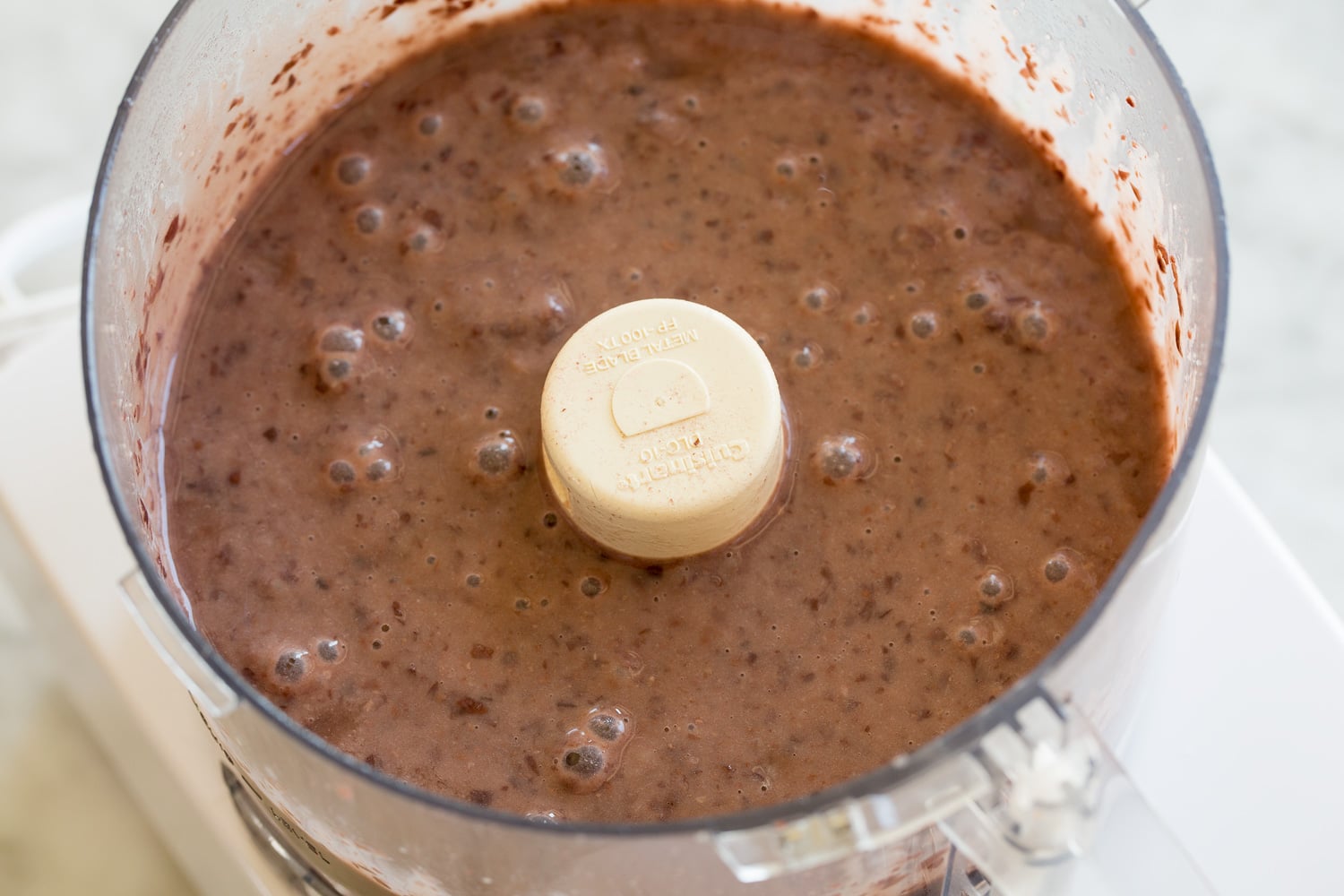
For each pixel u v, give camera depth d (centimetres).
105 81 71
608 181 48
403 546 44
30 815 63
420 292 47
